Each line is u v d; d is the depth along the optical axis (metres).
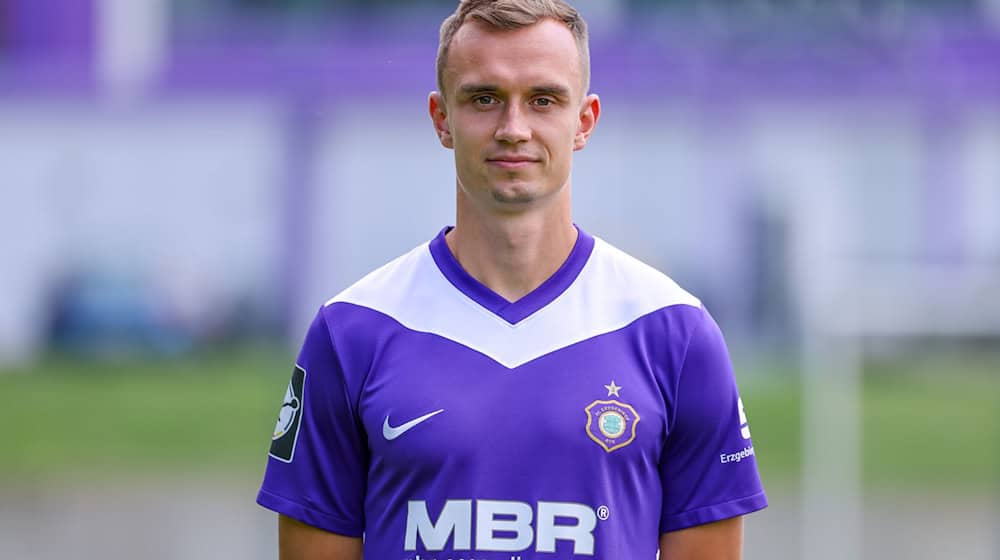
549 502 6.12
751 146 39.06
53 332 39.56
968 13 38.41
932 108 38.53
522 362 6.29
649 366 6.31
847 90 38.69
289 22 40.34
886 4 38.53
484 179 6.23
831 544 18.95
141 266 39.84
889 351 20.12
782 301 37.03
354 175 39.91
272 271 39.78
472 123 6.21
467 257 6.50
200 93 39.97
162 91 40.06
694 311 6.43
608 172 39.28
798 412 29.69
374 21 40.28
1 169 40.03
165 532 21.50
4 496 24.39
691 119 39.12
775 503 23.03
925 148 38.59
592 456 6.15
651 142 39.28
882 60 38.66
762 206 38.78
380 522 6.30
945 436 26.69
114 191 40.03
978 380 27.39
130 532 21.56
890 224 38.75
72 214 40.00
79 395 33.75
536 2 6.23
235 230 39.91
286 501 6.51
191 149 40.03
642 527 6.24
